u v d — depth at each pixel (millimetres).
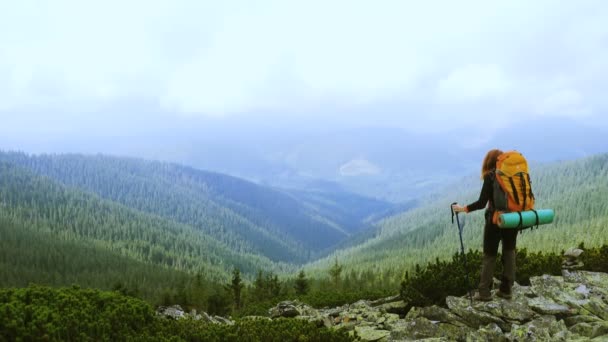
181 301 46375
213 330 7477
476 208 8539
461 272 10961
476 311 8422
